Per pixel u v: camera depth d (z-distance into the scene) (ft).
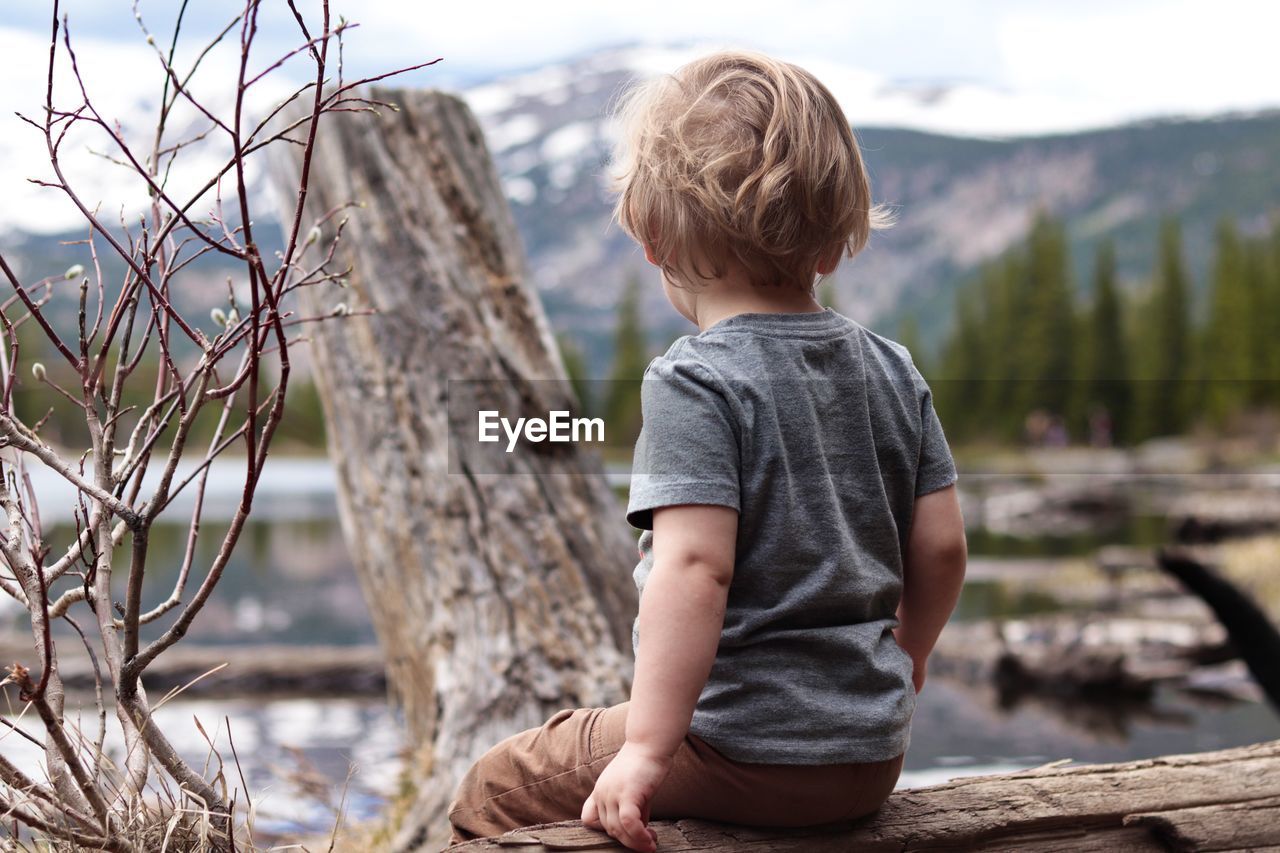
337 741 20.08
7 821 5.62
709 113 5.43
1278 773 6.58
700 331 5.68
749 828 5.38
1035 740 22.12
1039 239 215.72
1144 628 33.09
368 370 12.75
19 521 5.88
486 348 12.77
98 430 5.95
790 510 5.13
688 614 4.91
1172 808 6.19
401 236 12.87
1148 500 100.89
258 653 28.09
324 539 69.51
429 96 13.39
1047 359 208.64
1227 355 198.80
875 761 5.18
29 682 4.99
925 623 5.86
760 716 5.10
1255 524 64.49
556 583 12.08
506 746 6.11
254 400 5.20
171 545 63.57
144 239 5.97
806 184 5.28
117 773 5.95
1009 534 77.00
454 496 12.35
